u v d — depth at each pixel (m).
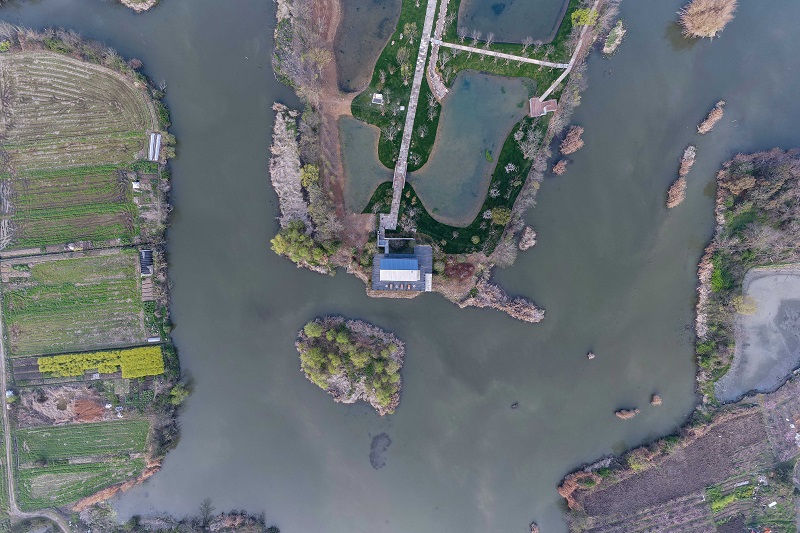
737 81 71.50
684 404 71.81
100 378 71.56
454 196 71.38
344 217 71.56
